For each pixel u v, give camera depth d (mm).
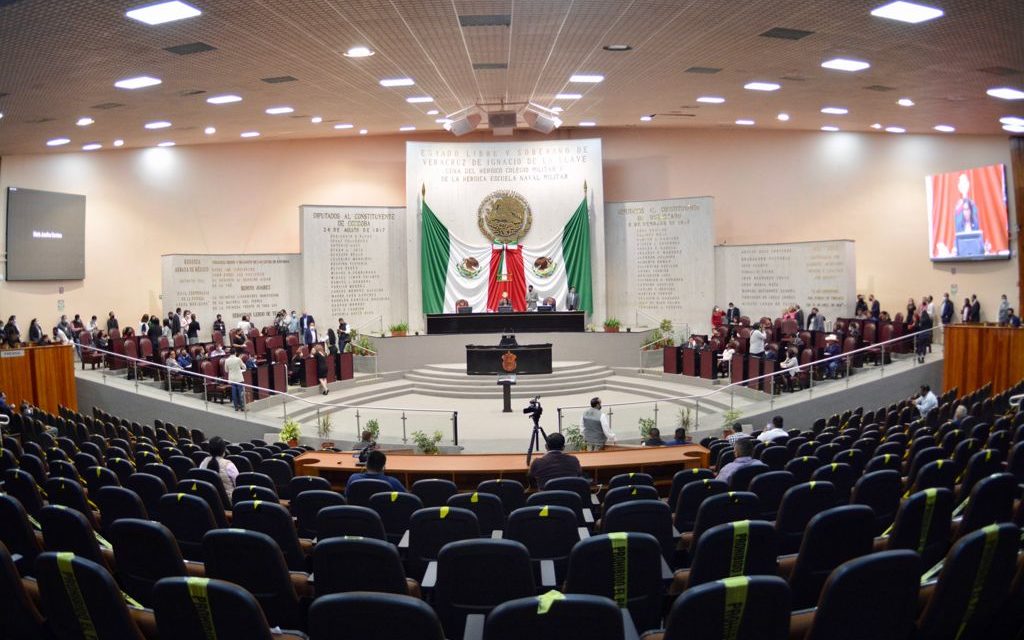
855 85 17000
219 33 12344
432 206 28719
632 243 29219
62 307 25672
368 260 28609
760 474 7012
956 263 25312
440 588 4102
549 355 23797
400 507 6434
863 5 11125
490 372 23656
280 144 30156
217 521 6836
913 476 7766
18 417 13922
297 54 14359
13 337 21109
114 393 19016
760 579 2855
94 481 7867
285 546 5637
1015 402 14016
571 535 5328
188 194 28625
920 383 19156
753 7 11742
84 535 4859
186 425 17953
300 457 11031
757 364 20312
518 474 10602
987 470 6895
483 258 28906
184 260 26203
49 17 10625
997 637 3814
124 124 20141
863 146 27625
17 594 3744
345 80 17438
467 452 14398
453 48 15055
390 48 14688
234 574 4371
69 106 16688
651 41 14344
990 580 3410
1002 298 22516
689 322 28312
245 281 27359
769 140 29312
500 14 12648
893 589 3041
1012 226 23453
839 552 4434
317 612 2816
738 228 29750
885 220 27188
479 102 22656
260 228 29844
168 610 3121
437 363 25859
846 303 25297
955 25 11742
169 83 15477
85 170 26484
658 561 4035
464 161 28938
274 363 20953
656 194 30656
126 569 4590
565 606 2674
